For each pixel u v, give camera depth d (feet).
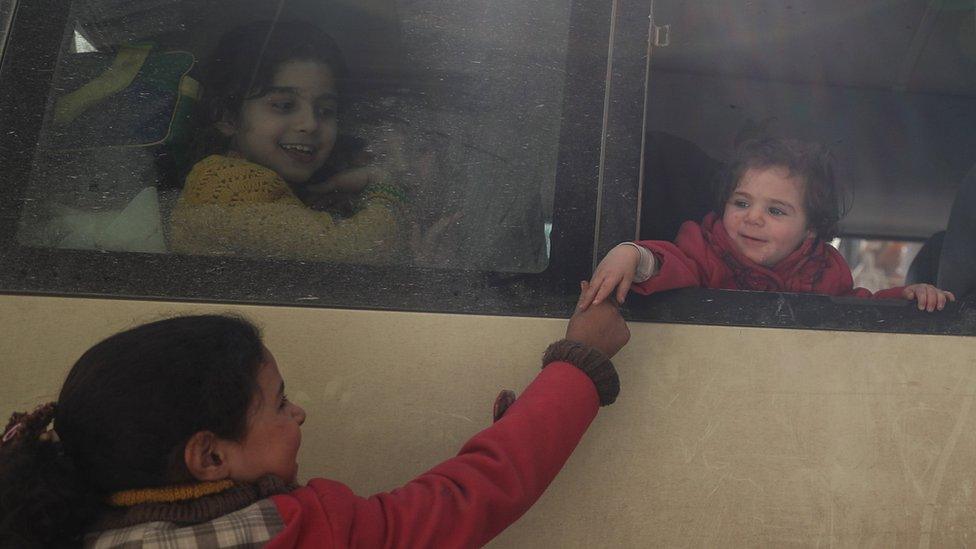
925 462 4.54
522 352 4.28
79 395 2.68
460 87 4.44
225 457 2.81
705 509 4.35
